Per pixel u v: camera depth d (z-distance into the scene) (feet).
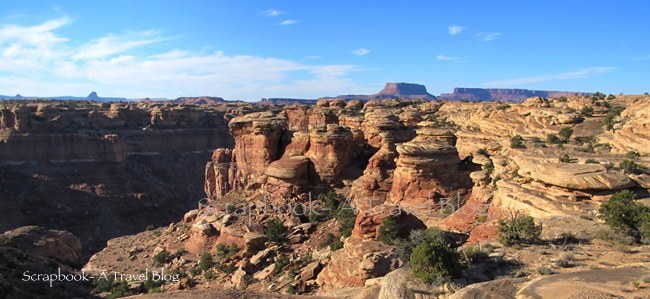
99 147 405.80
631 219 74.43
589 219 87.56
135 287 132.98
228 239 150.41
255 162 194.29
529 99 229.45
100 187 385.70
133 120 490.08
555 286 48.42
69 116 440.45
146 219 379.76
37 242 165.37
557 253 70.08
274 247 138.92
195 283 133.28
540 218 94.63
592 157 121.29
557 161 114.11
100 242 327.67
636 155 121.19
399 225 100.32
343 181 178.60
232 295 67.67
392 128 205.57
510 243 77.51
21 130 382.83
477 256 69.97
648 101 167.63
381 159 179.73
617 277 49.55
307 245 139.74
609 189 94.32
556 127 185.37
